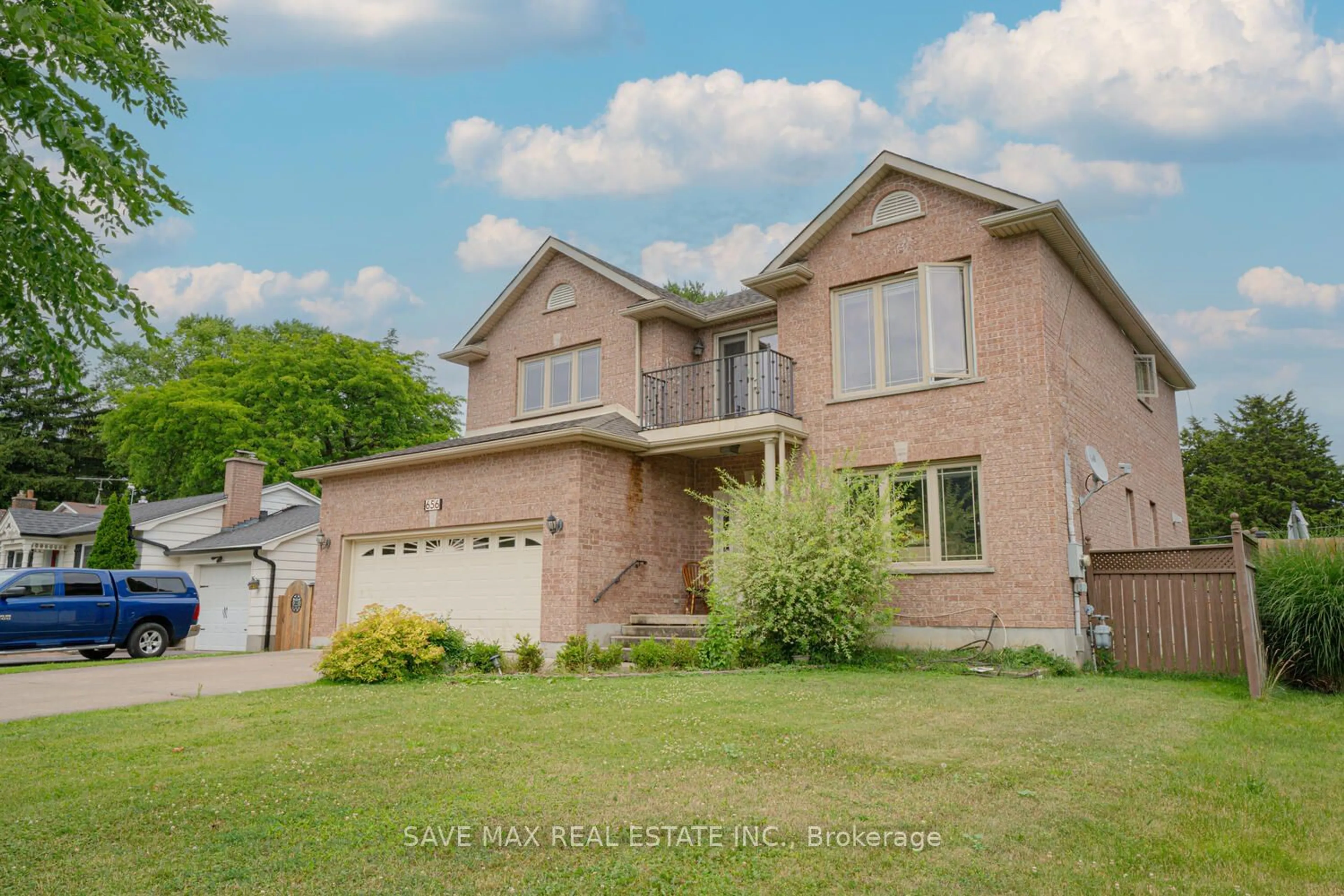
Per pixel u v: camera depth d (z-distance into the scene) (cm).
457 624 1614
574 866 418
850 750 645
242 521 2567
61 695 1055
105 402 4656
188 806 522
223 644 2284
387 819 488
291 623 2092
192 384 3344
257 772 602
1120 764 605
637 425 1683
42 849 449
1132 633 1207
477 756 639
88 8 640
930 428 1377
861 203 1498
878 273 1463
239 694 1021
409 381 3597
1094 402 1524
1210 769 596
